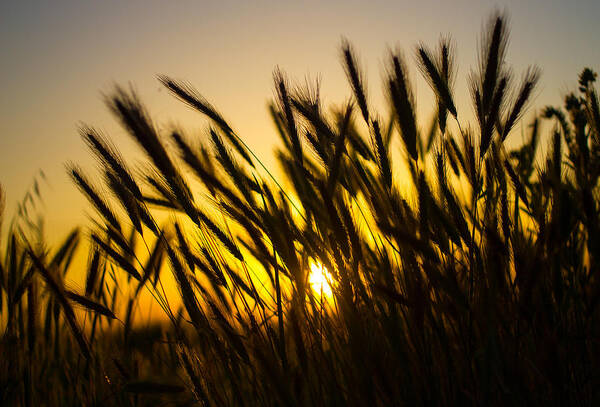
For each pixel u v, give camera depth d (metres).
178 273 0.79
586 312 0.76
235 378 0.80
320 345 0.79
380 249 0.79
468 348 0.77
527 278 0.73
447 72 0.82
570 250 0.78
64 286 0.83
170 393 0.81
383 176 0.78
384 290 0.74
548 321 0.75
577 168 0.79
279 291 0.78
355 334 0.75
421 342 0.77
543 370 0.73
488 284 0.75
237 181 0.81
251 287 0.81
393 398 0.75
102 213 0.83
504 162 0.81
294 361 0.81
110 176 0.81
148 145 0.78
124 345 0.87
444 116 0.81
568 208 0.72
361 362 0.75
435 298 0.78
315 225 0.82
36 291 0.86
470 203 0.82
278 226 0.78
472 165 0.79
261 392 0.80
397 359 0.76
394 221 0.77
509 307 0.76
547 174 0.77
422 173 0.76
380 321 0.77
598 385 0.77
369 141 0.83
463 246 0.79
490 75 0.79
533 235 0.79
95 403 0.85
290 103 0.82
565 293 0.77
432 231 0.78
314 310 0.81
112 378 0.86
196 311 0.79
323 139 0.83
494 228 0.76
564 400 0.75
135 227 0.82
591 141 0.80
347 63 0.83
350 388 0.77
